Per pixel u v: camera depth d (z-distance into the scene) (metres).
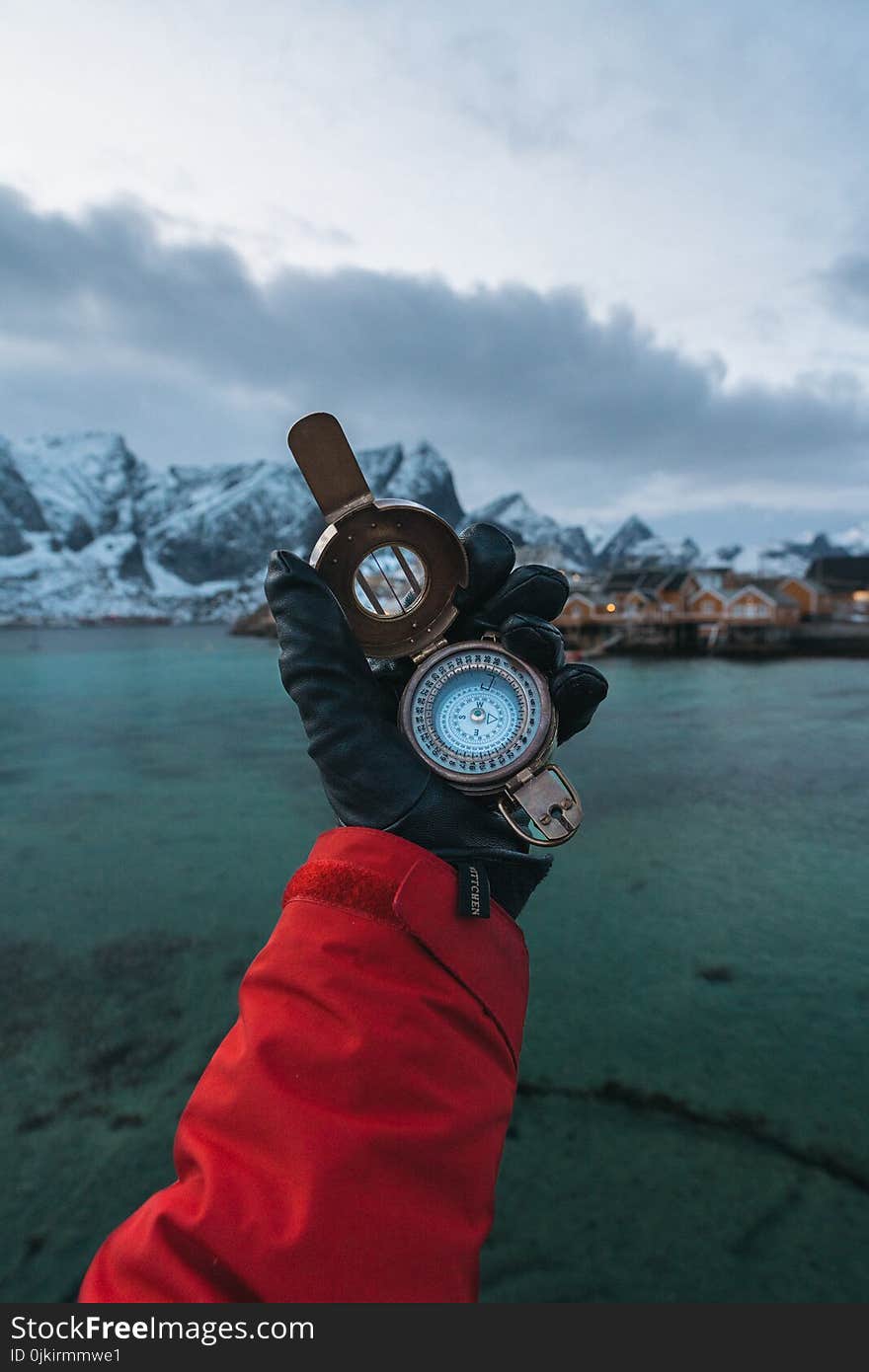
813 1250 7.12
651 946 13.73
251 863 19.36
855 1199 7.76
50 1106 9.73
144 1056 10.81
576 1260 7.10
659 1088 9.68
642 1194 7.92
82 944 14.69
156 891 17.52
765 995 11.95
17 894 17.47
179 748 35.34
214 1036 11.27
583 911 15.31
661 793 24.89
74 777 29.73
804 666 70.38
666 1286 6.76
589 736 35.34
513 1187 8.05
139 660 95.94
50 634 199.88
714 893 16.17
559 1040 10.78
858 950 13.46
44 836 22.06
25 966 13.73
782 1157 8.41
